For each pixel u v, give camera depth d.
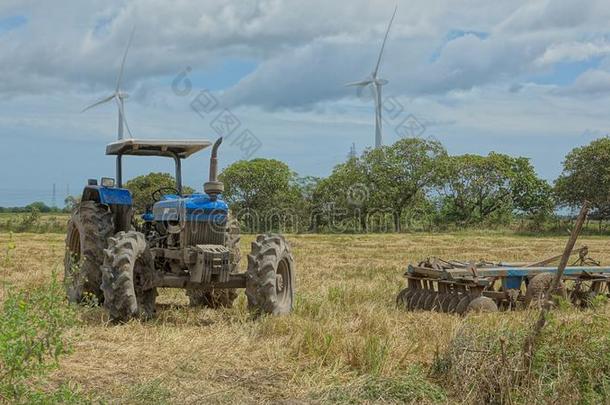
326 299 14.79
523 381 7.89
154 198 14.35
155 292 12.83
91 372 8.59
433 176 82.75
